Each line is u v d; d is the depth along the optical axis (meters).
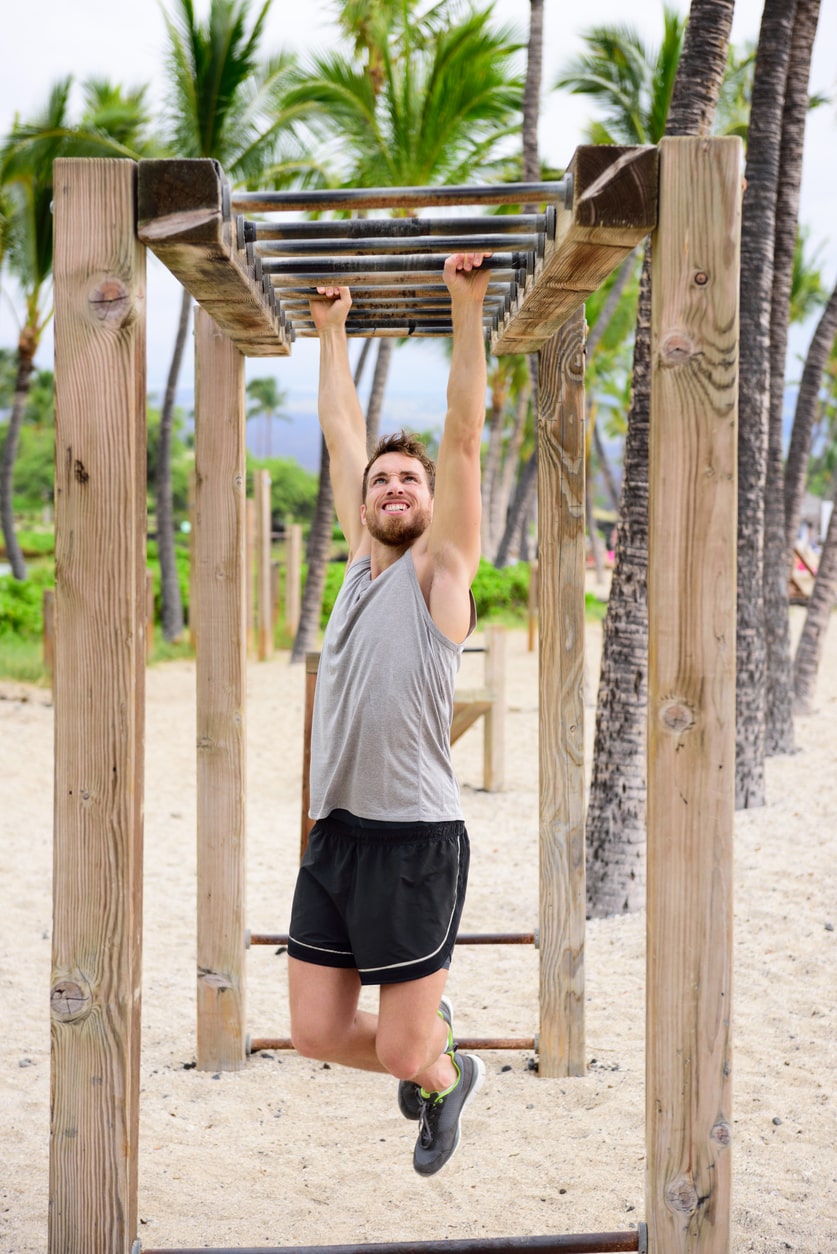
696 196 2.01
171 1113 3.37
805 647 10.36
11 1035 3.98
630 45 14.41
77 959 2.06
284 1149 3.16
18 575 23.73
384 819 2.30
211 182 2.00
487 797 8.08
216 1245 2.61
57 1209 2.06
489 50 13.13
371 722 2.29
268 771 9.05
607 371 30.91
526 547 35.66
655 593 2.07
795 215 8.51
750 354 6.87
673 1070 2.08
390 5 13.66
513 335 3.15
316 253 2.38
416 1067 2.30
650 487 2.12
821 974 4.31
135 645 2.08
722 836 2.07
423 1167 2.54
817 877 5.40
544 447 3.45
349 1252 2.16
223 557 3.56
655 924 2.08
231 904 3.66
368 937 2.29
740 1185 2.85
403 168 13.92
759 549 6.91
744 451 6.86
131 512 2.05
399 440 2.57
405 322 3.32
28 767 8.68
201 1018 3.69
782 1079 3.48
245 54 14.40
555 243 2.21
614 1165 2.99
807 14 8.28
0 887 5.86
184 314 16.39
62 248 2.02
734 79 15.45
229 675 3.59
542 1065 3.61
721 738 2.06
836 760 8.16
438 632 2.34
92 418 2.04
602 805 5.35
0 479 23.58
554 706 3.51
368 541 2.65
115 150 15.69
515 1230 2.68
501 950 4.96
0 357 59.78
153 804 7.84
